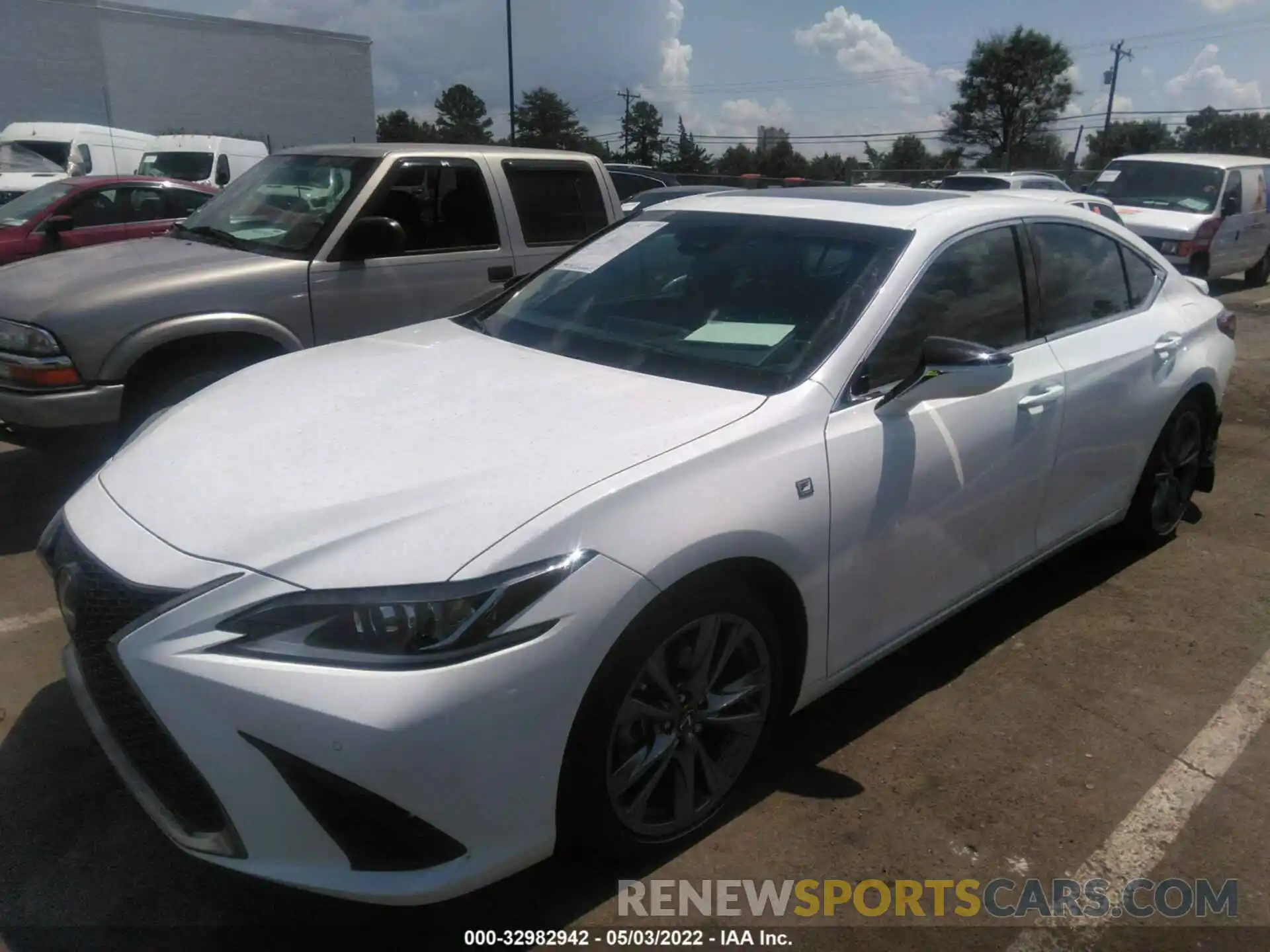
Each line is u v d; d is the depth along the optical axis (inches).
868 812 117.0
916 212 137.4
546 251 248.5
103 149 724.0
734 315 127.4
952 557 132.3
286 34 1288.1
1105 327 159.5
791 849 110.7
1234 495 227.8
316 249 209.0
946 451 124.9
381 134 2706.7
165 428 115.5
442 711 82.0
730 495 100.5
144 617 86.7
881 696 142.2
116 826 112.1
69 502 107.8
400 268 220.2
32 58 1084.5
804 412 110.7
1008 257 143.6
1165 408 171.2
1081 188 868.0
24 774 120.0
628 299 138.9
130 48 1155.9
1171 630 162.6
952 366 114.8
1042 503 147.8
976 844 112.4
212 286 193.5
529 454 98.7
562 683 88.0
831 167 2353.6
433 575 84.6
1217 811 118.9
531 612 86.0
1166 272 181.8
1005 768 125.9
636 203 534.9
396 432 105.0
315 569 85.4
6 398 181.3
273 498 93.9
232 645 83.8
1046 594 175.2
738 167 2434.8
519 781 87.7
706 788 110.7
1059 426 145.0
